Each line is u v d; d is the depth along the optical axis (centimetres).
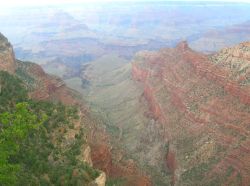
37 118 5888
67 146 5950
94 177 5353
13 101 6366
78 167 5434
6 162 3919
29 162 5072
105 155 6919
